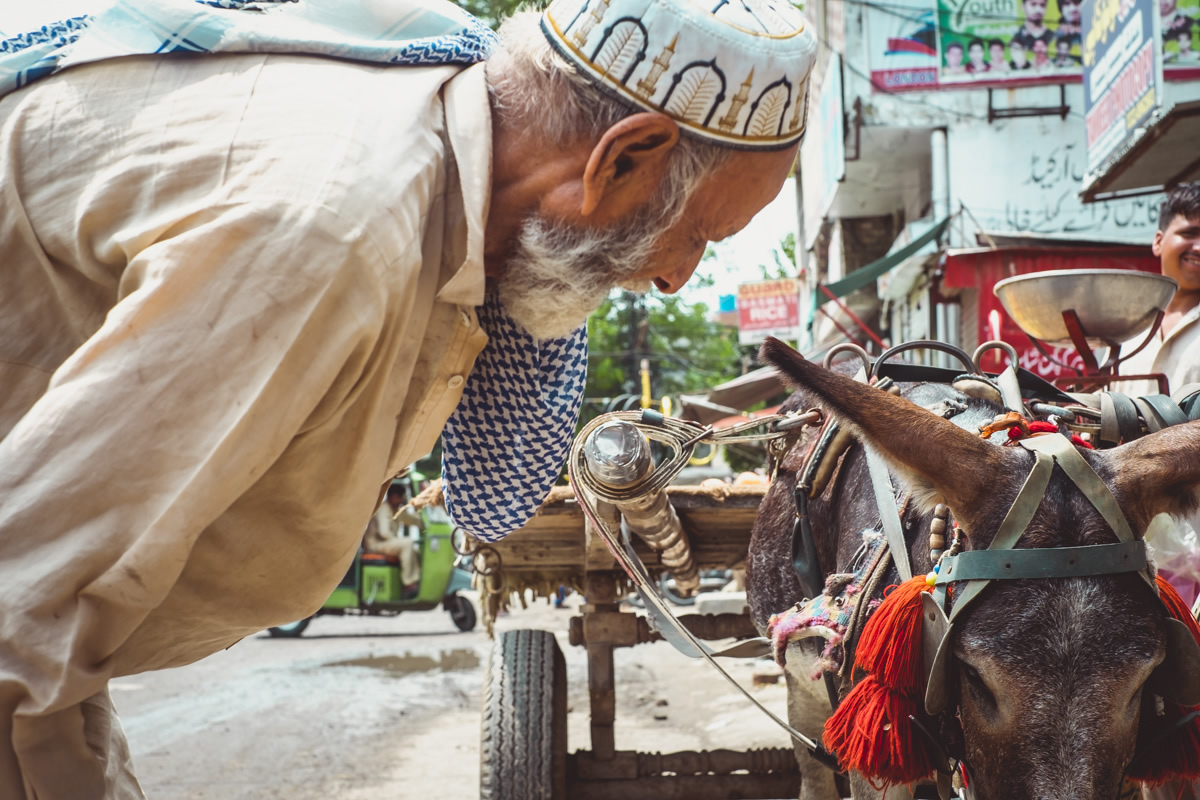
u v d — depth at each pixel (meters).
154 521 1.14
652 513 2.86
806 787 3.12
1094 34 7.84
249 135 1.26
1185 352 3.38
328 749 5.88
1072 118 12.54
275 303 1.19
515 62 1.45
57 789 1.17
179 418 1.16
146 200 1.25
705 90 1.36
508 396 1.75
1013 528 1.73
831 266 17.88
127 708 7.28
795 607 2.46
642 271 1.53
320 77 1.34
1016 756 1.61
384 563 12.54
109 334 1.15
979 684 1.69
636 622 3.65
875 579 2.16
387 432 1.41
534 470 1.83
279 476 1.34
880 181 15.03
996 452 1.83
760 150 1.44
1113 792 1.57
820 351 15.71
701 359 32.25
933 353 11.32
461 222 1.40
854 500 2.48
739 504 3.39
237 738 6.19
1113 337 3.22
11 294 1.33
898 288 13.45
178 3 1.36
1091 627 1.62
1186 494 1.81
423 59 1.45
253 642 11.84
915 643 1.82
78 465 1.12
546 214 1.44
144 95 1.31
